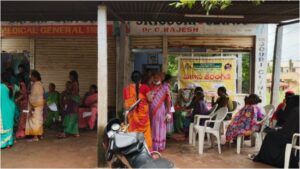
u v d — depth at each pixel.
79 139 8.25
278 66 9.19
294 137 5.54
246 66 10.08
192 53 9.99
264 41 9.90
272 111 7.34
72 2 6.50
